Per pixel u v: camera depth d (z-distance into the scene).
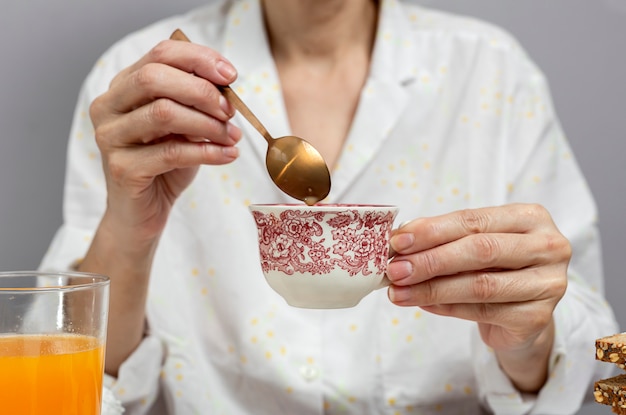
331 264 0.52
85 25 1.13
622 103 1.20
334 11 0.93
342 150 0.92
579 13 1.19
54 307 0.48
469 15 1.19
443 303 0.62
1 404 0.47
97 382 0.50
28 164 1.14
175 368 0.89
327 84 0.95
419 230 0.59
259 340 0.88
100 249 0.77
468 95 0.97
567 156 1.00
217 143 0.64
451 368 0.89
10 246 1.15
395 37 0.97
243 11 0.96
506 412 0.80
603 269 1.22
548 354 0.78
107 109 0.67
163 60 0.64
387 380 0.88
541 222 0.64
